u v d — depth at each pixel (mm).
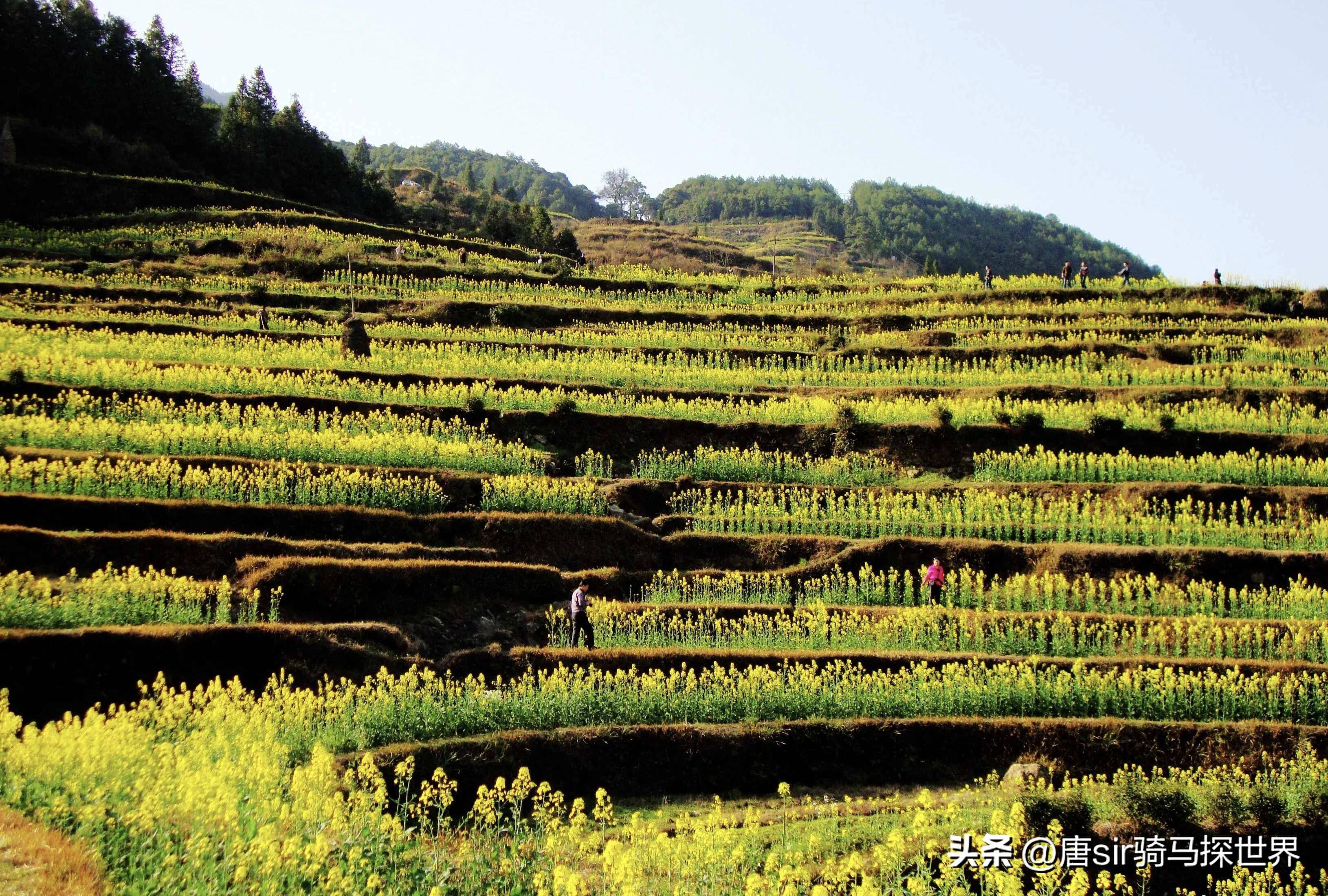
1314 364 45781
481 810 16172
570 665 24750
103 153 80625
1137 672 24328
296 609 26109
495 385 42375
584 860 15750
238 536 27516
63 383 36156
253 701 20484
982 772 22219
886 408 40344
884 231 187125
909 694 23594
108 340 41844
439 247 73375
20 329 41219
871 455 38688
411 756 19016
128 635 21875
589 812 19828
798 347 50906
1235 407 41062
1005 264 186500
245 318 50531
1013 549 31953
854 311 58531
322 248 63938
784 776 21469
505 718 21219
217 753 17453
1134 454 38312
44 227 65188
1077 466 36312
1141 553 31469
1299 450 37688
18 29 84500
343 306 54281
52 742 15773
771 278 68938
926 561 31891
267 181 92062
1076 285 61781
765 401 42906
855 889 13531
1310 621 27781
